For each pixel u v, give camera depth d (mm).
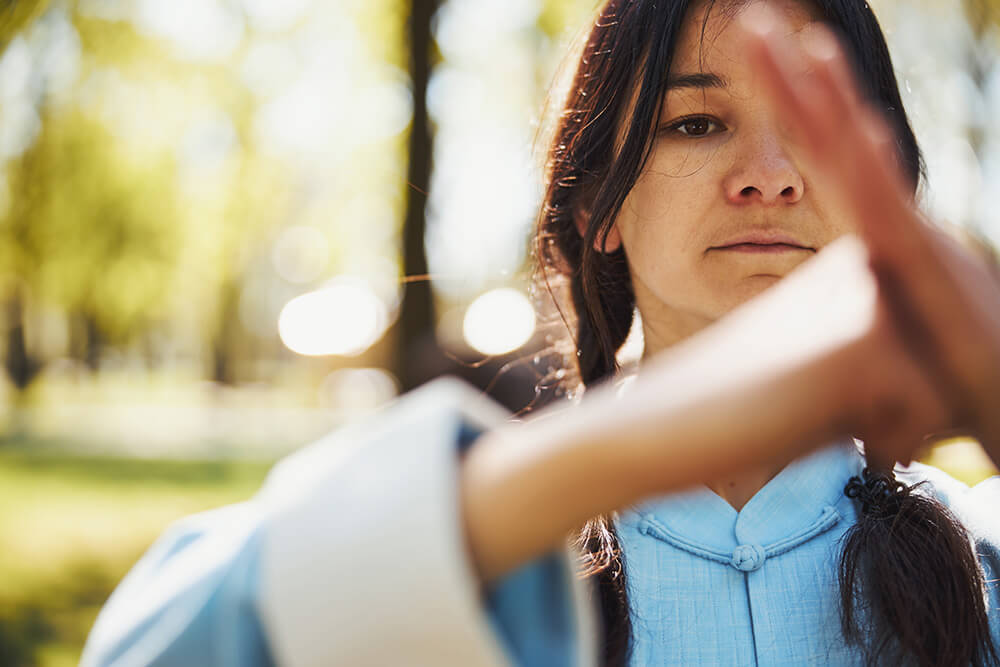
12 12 4215
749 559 996
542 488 318
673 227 1001
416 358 6645
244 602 385
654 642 971
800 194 940
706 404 291
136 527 8789
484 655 331
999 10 7293
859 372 277
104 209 13133
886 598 932
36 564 7148
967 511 1094
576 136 1223
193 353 34875
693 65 1006
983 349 266
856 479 1033
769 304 303
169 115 11766
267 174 12734
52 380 31391
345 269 13281
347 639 342
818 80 264
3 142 11383
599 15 1256
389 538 339
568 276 1368
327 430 18000
